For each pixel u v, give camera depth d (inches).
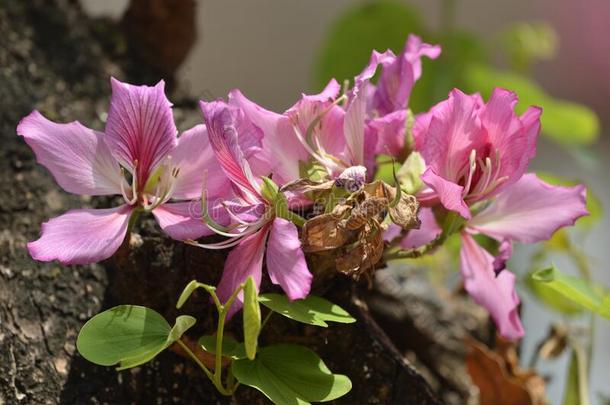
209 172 34.6
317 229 33.5
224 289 34.2
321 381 34.6
